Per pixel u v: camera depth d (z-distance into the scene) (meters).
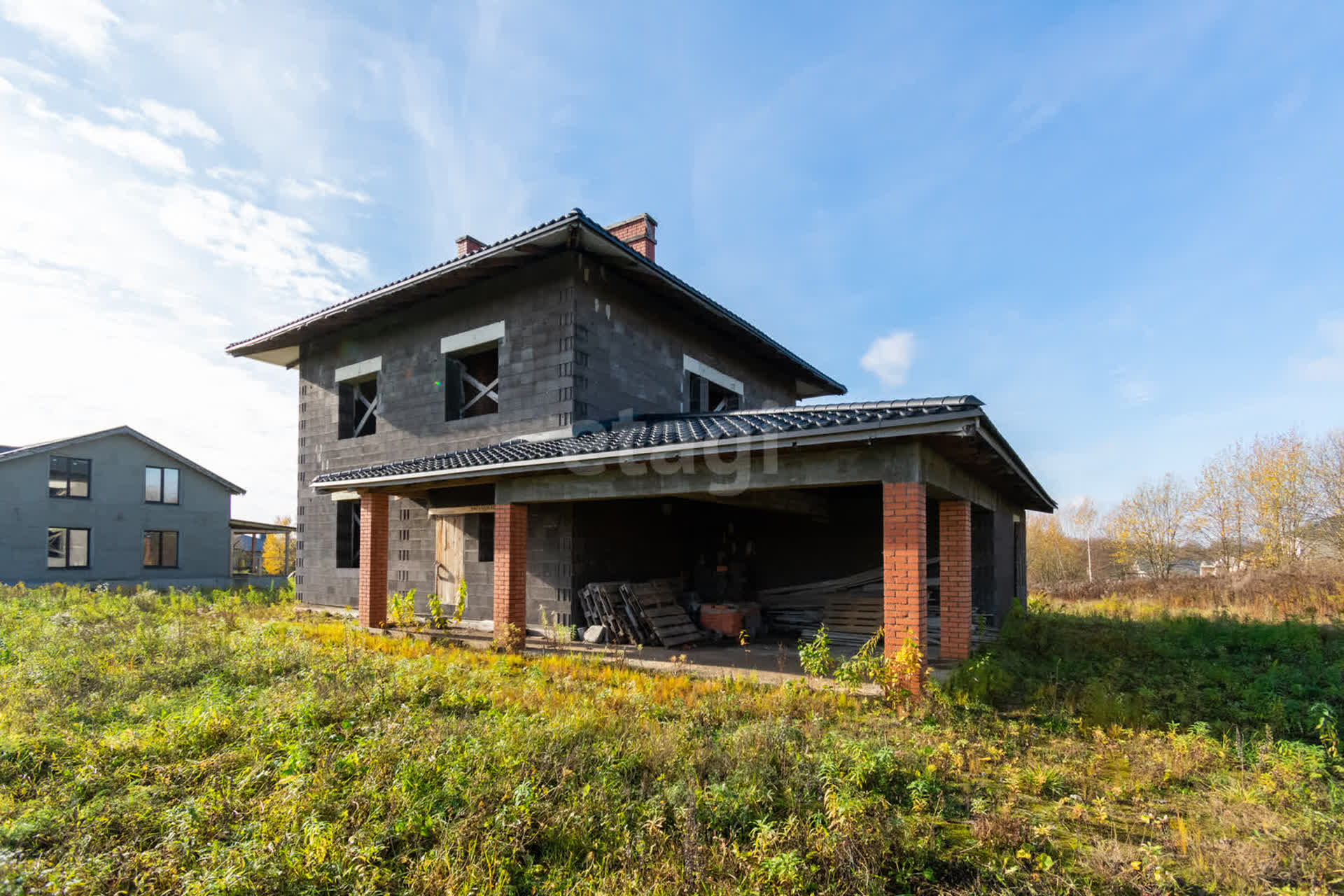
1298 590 17.70
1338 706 6.82
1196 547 35.09
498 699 6.53
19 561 21.89
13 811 4.06
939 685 6.59
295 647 8.75
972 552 11.81
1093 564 41.56
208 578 27.08
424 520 12.91
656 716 5.90
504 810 3.92
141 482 25.34
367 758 4.81
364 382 14.91
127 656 8.44
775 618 12.36
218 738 5.41
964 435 6.05
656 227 14.93
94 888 3.29
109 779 4.59
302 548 15.31
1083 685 7.53
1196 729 5.62
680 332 13.88
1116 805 4.36
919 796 4.24
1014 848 3.72
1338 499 27.81
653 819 3.93
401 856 3.56
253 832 3.75
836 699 6.50
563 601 10.71
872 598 11.30
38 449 22.34
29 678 7.21
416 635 10.46
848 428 6.38
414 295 12.94
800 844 3.65
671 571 12.83
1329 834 3.86
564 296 11.13
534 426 11.34
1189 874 3.48
